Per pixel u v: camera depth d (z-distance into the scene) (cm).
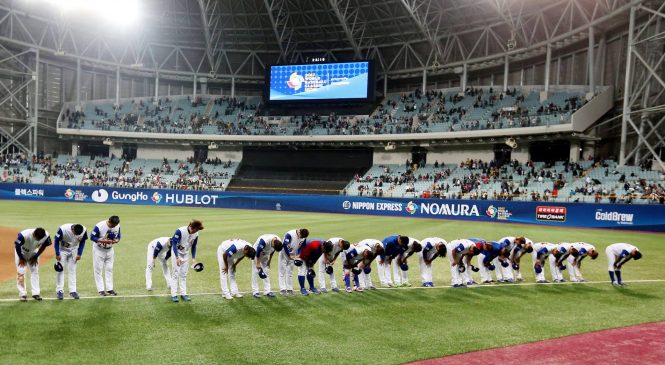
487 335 863
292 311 988
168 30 5628
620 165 3528
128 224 2581
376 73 5341
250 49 5800
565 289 1268
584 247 1360
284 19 5225
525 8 4278
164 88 6178
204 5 4897
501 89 5028
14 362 672
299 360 721
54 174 5091
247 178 5706
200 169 5547
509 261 1375
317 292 1159
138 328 839
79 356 703
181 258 1030
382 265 1261
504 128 4341
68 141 5959
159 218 3030
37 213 3120
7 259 1474
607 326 934
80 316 893
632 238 2509
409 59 5503
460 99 5100
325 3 4941
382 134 4969
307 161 5744
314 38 5500
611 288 1288
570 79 4519
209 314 943
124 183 5028
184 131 5534
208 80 6050
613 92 4044
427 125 4881
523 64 4950
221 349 755
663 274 1515
